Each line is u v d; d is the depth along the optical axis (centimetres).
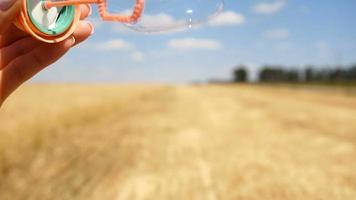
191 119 2616
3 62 147
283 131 2008
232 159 1334
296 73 14662
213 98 5419
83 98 3719
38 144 1304
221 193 971
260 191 986
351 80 10281
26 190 891
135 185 1006
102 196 909
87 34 149
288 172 1164
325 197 945
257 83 16350
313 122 2397
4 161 1033
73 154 1259
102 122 2156
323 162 1299
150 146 1545
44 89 5831
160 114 2902
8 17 132
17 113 2089
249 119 2619
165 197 935
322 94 5994
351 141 1697
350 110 3189
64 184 956
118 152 1386
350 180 1087
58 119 1848
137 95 5141
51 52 147
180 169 1185
